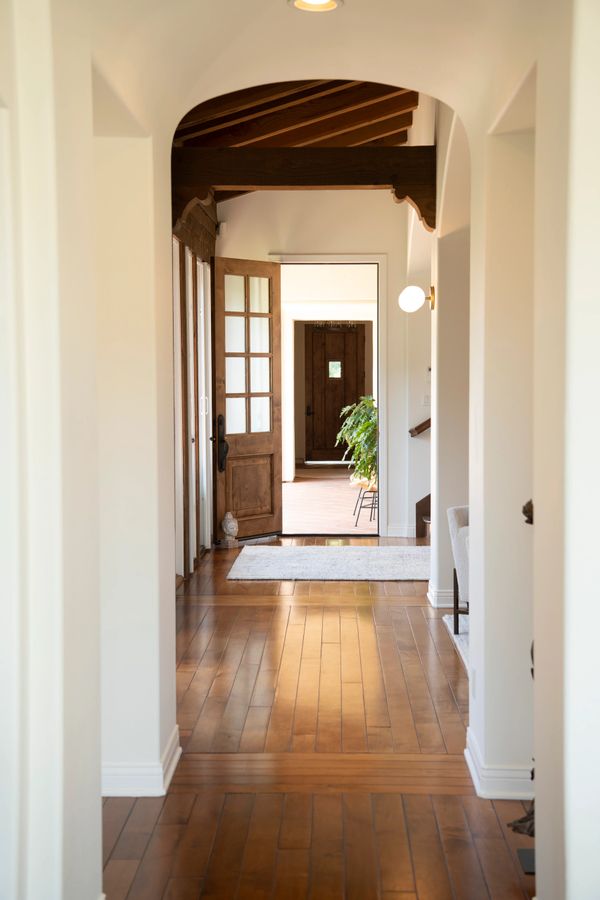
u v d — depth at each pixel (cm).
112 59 302
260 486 954
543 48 263
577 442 239
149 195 368
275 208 933
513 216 361
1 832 247
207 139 713
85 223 273
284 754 417
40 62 242
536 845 285
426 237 866
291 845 337
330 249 939
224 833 346
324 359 1797
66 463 255
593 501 239
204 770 400
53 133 244
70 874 261
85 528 273
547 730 267
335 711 470
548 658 264
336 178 631
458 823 353
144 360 373
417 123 749
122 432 375
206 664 548
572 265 236
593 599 241
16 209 241
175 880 313
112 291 371
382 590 734
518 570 373
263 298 938
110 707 380
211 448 900
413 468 955
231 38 357
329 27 353
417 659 556
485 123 362
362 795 377
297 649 577
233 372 916
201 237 845
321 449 1808
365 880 313
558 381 248
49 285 246
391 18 343
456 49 357
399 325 945
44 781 253
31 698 251
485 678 375
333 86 648
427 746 425
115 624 380
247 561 834
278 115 694
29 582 250
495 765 376
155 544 378
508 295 364
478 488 387
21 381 245
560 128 245
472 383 401
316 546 909
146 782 379
